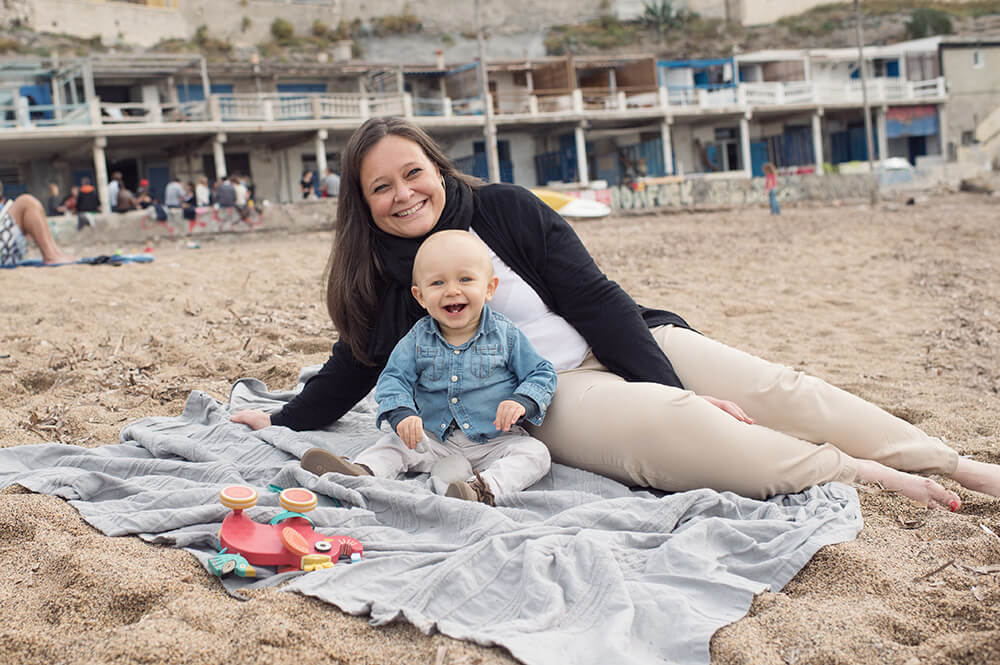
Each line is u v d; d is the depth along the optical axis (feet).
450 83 118.73
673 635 7.54
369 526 9.82
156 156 101.40
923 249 46.75
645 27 180.55
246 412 13.66
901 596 8.21
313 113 97.71
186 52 124.47
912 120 138.00
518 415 10.55
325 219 85.05
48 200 95.20
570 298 11.66
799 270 39.27
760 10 189.88
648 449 10.52
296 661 7.20
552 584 8.13
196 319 24.93
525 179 120.98
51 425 14.82
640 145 124.06
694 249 48.67
